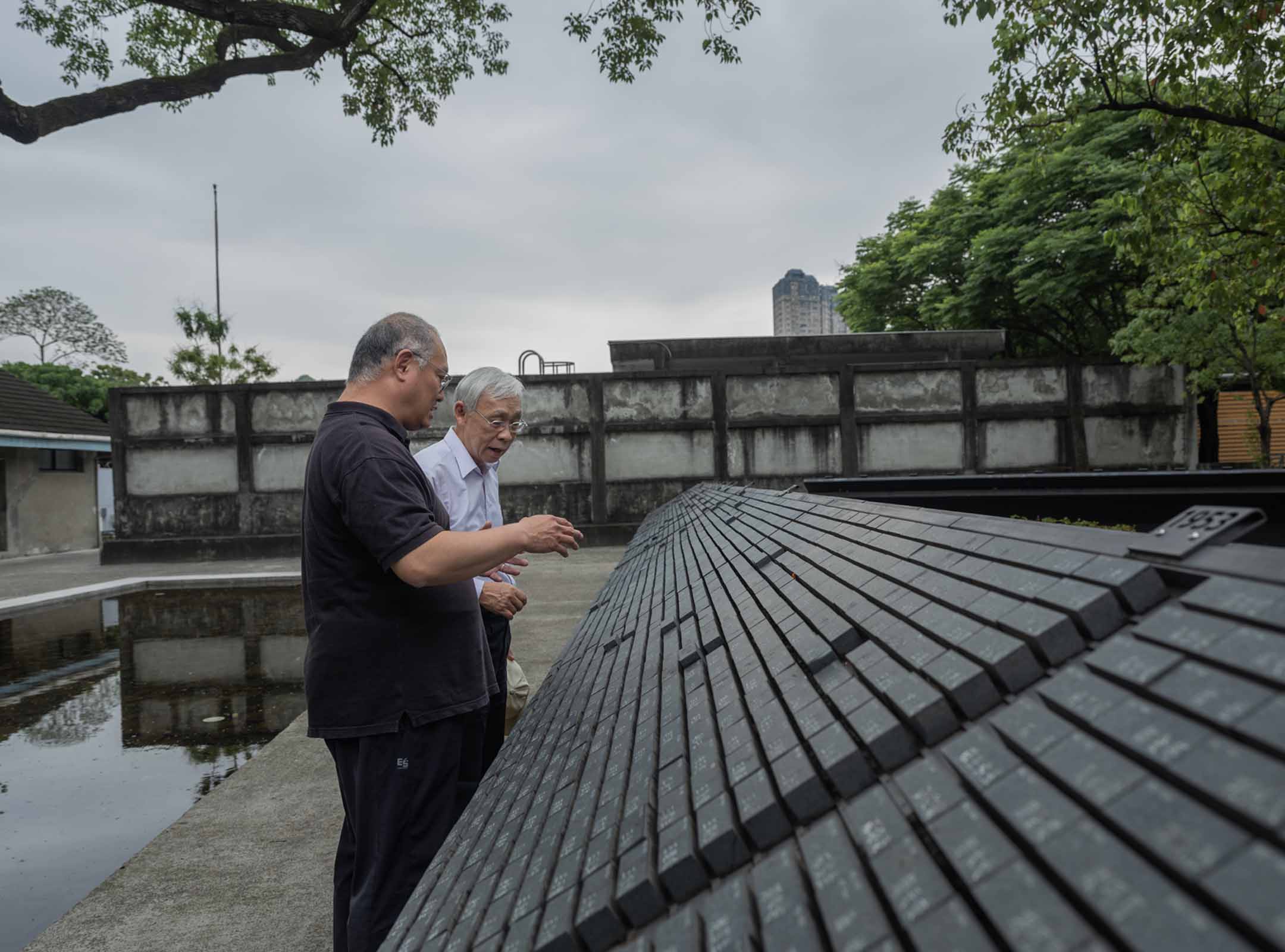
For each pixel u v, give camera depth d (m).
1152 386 16.19
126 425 16.27
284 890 2.78
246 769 4.14
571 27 11.97
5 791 4.29
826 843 0.76
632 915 0.84
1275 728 0.50
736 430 16.50
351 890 2.11
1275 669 0.54
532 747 2.17
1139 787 0.54
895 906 0.60
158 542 16.16
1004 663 0.81
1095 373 16.20
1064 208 19.97
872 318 29.03
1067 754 0.63
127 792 4.25
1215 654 0.60
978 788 0.68
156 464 16.34
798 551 2.36
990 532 1.31
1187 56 7.93
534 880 1.10
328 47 11.50
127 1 10.91
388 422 2.02
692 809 1.00
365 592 1.94
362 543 1.88
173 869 2.96
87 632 8.98
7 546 19.67
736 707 1.34
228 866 2.98
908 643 1.09
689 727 1.39
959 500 4.64
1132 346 14.30
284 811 3.54
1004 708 0.77
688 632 2.26
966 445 16.34
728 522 4.20
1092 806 0.56
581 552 14.86
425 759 1.99
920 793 0.74
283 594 11.51
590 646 3.33
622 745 1.52
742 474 16.48
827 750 0.91
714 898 0.79
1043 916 0.51
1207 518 0.81
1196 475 3.99
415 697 1.97
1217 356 13.95
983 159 9.76
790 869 0.76
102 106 9.00
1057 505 4.37
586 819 1.21
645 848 0.94
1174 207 9.33
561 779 1.59
